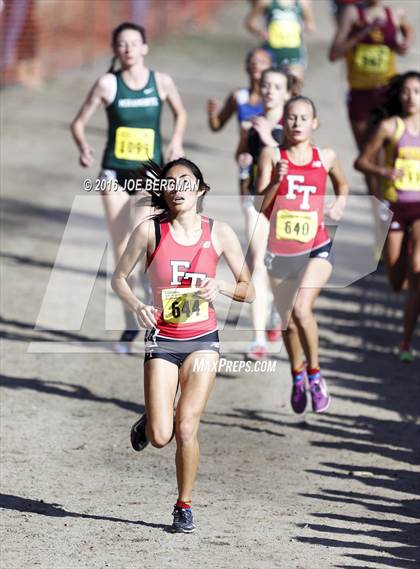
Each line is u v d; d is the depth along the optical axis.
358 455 20.14
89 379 23.84
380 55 36.00
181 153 25.39
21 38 60.97
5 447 19.69
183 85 64.94
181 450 15.95
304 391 21.55
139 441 17.19
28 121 53.59
